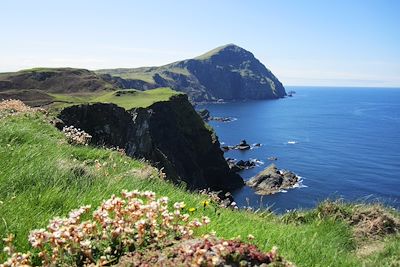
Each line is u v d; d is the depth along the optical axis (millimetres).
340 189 78938
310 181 84250
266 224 9758
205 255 4477
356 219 12289
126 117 50562
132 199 6121
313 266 7297
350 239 10844
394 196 74500
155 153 58344
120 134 48250
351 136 158375
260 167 100125
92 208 7719
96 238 5598
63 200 7715
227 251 4672
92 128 44594
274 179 79625
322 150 125062
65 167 9820
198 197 11148
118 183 9609
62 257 5168
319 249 8297
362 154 119062
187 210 9023
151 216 5820
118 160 13992
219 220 8336
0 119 16719
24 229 6207
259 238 7855
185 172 78125
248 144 130500
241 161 101000
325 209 12969
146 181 10867
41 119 19781
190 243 5027
